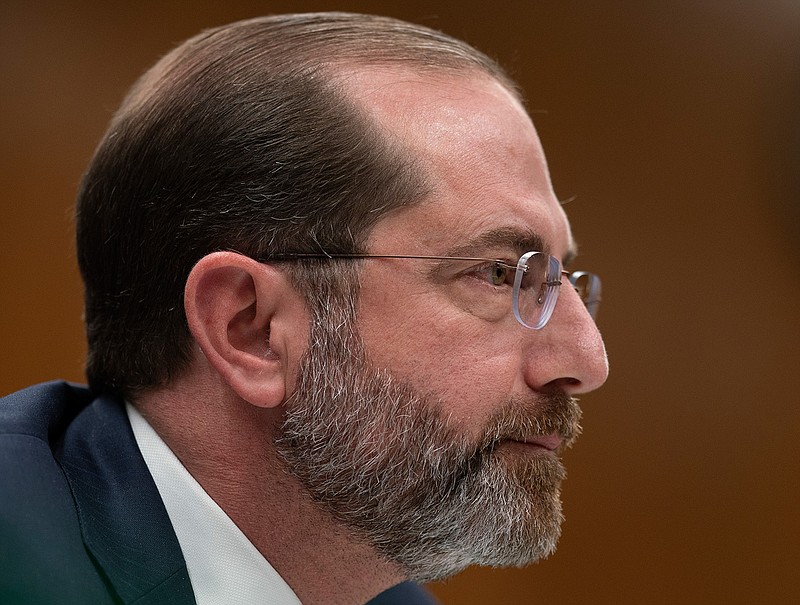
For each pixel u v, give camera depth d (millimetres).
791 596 9312
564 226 4250
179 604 3531
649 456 9414
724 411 9461
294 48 4133
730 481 9414
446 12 9305
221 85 4031
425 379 3783
